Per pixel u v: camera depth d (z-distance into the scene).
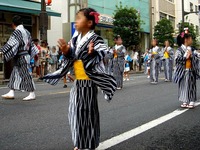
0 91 10.09
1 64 16.38
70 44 3.56
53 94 9.15
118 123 5.49
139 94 9.37
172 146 4.20
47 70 16.50
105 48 3.37
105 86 3.40
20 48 7.64
